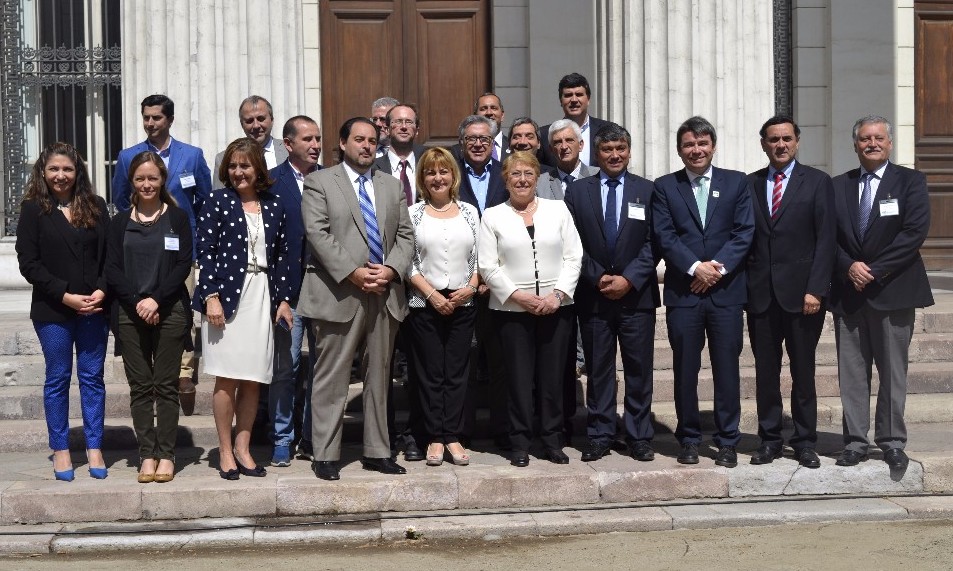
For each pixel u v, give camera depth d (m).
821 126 10.68
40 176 6.03
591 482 6.04
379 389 6.15
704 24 8.92
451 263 6.35
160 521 5.75
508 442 6.80
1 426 6.91
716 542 5.51
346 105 10.04
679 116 8.88
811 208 6.21
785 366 7.86
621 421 7.09
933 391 7.75
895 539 5.54
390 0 10.05
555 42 9.75
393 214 6.20
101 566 5.17
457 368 6.38
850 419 6.32
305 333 7.68
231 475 6.02
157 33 8.59
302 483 5.89
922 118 11.05
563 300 6.29
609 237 6.42
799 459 6.31
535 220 6.36
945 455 6.37
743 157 9.11
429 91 10.09
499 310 6.34
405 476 6.01
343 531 5.57
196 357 7.48
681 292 6.32
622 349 6.47
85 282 6.05
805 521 5.85
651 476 6.10
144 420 6.07
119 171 7.12
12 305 9.07
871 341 6.31
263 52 8.72
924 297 6.22
